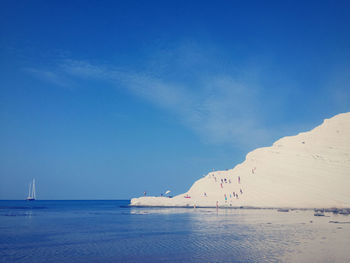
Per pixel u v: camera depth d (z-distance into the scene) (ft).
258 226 139.44
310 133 372.38
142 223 168.04
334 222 151.94
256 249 83.76
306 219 169.78
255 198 303.68
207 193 360.89
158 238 110.11
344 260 69.26
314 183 289.53
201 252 82.23
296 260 69.67
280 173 326.85
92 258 77.25
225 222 162.09
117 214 256.93
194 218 193.77
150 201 403.54
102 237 114.83
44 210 348.18
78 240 107.76
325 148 332.80
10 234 125.90
